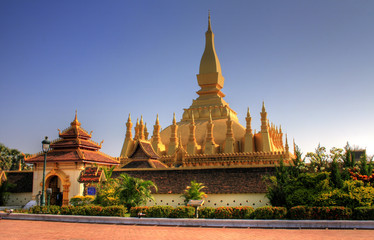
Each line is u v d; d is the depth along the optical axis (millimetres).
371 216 24406
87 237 20219
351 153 32031
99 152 39719
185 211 27250
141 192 30594
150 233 21594
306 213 25453
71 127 38875
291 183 29016
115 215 28000
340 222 22938
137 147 45812
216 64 74000
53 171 35531
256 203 32062
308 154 31484
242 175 33906
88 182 33219
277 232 21703
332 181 27797
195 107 72812
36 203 35594
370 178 28141
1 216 29188
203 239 19453
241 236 20297
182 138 64875
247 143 57531
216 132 63844
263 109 59438
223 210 27094
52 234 21234
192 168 36312
